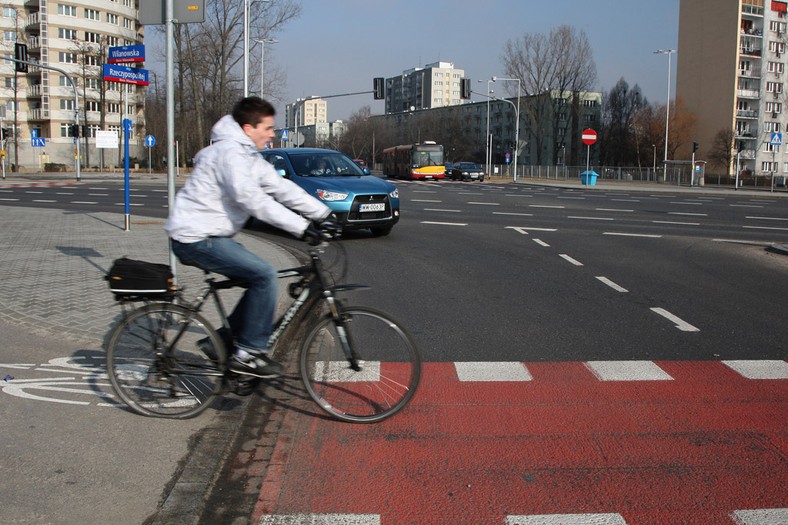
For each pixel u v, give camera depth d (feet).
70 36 252.42
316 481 11.67
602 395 16.05
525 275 32.27
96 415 14.23
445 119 375.86
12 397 15.14
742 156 276.82
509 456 12.71
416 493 11.25
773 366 18.37
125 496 10.77
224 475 11.89
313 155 48.34
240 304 14.05
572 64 244.22
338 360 14.32
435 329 22.11
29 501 10.53
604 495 11.21
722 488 11.46
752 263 36.88
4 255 34.78
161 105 229.45
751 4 271.28
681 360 18.89
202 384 14.24
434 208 71.41
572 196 102.58
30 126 260.83
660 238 47.65
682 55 290.56
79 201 75.66
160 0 22.70
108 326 20.95
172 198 22.76
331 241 13.70
